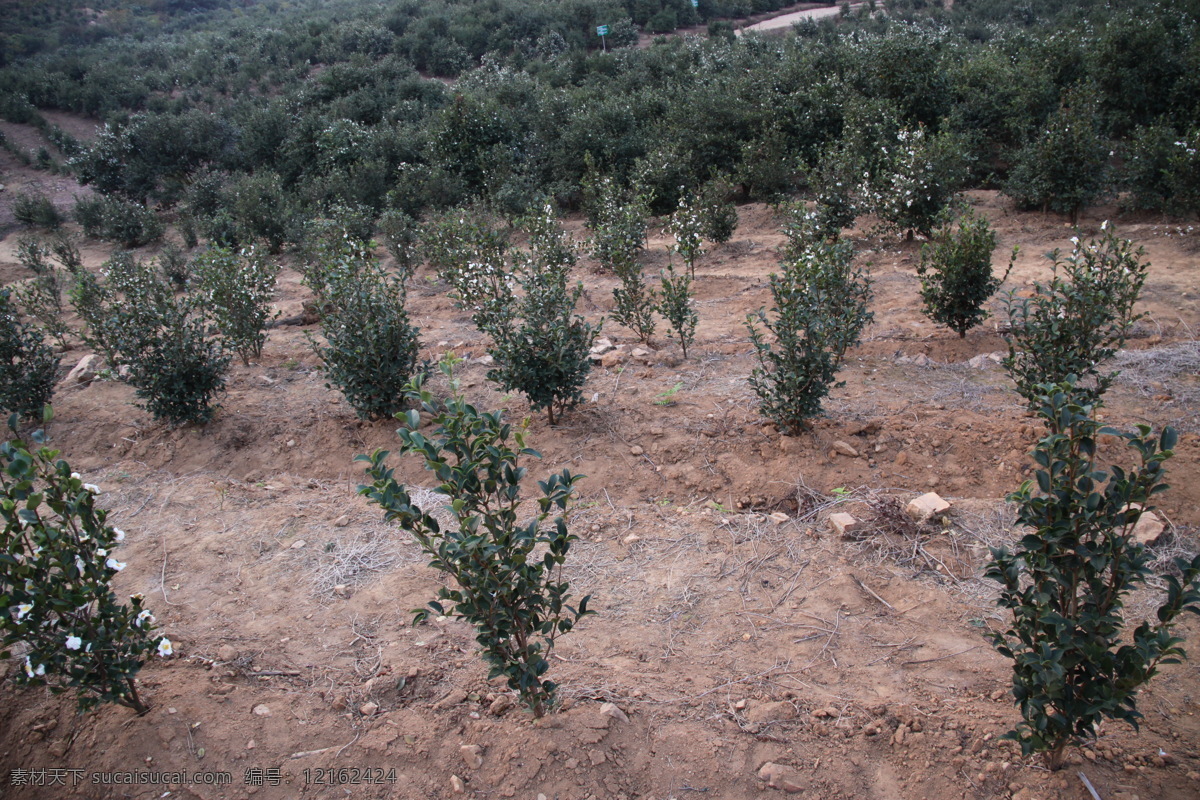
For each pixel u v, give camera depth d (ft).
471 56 115.75
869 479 16.20
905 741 9.51
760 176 49.73
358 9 150.00
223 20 169.48
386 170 67.62
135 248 64.49
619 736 9.86
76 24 151.02
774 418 17.92
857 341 19.61
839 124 53.67
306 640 12.31
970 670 10.75
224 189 69.67
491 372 19.12
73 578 9.36
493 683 11.00
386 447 19.40
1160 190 34.58
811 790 9.09
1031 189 36.83
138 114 91.40
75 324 38.04
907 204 34.32
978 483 15.74
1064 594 8.05
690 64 84.23
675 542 14.65
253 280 27.66
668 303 23.65
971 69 52.60
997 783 8.79
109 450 20.95
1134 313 24.67
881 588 12.85
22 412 22.88
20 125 102.22
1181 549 12.96
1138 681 7.59
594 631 12.32
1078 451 7.75
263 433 20.77
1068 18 71.05
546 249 38.78
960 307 23.26
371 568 14.28
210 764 9.86
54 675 10.88
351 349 19.69
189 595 13.74
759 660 11.39
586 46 122.42
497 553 8.35
